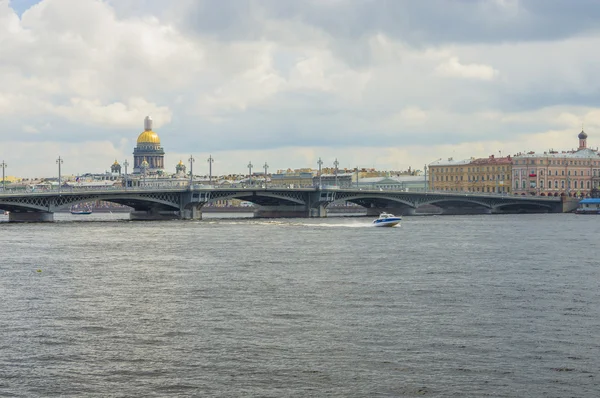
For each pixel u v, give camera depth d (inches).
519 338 1977.1
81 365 1769.2
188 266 3548.2
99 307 2426.2
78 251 4360.2
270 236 5610.2
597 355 1823.3
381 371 1713.8
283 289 2778.1
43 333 2055.9
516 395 1573.6
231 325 2140.7
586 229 6476.4
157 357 1828.2
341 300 2532.0
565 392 1588.3
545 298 2561.5
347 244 4805.6
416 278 3073.3
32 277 3169.3
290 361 1787.6
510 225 7239.2
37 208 7367.1
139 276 3181.6
